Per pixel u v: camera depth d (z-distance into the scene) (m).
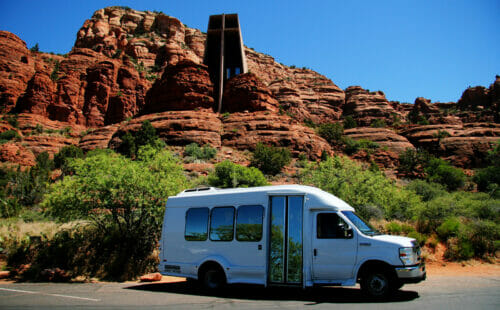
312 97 134.00
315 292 7.43
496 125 89.88
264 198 7.40
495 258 11.67
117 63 109.62
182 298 6.94
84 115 98.19
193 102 70.25
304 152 58.62
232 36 89.25
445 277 9.47
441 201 16.59
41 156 58.88
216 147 56.75
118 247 10.77
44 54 119.19
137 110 106.19
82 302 6.54
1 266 10.50
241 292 7.56
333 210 6.88
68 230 12.12
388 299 6.43
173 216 8.53
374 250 6.40
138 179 11.16
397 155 76.00
